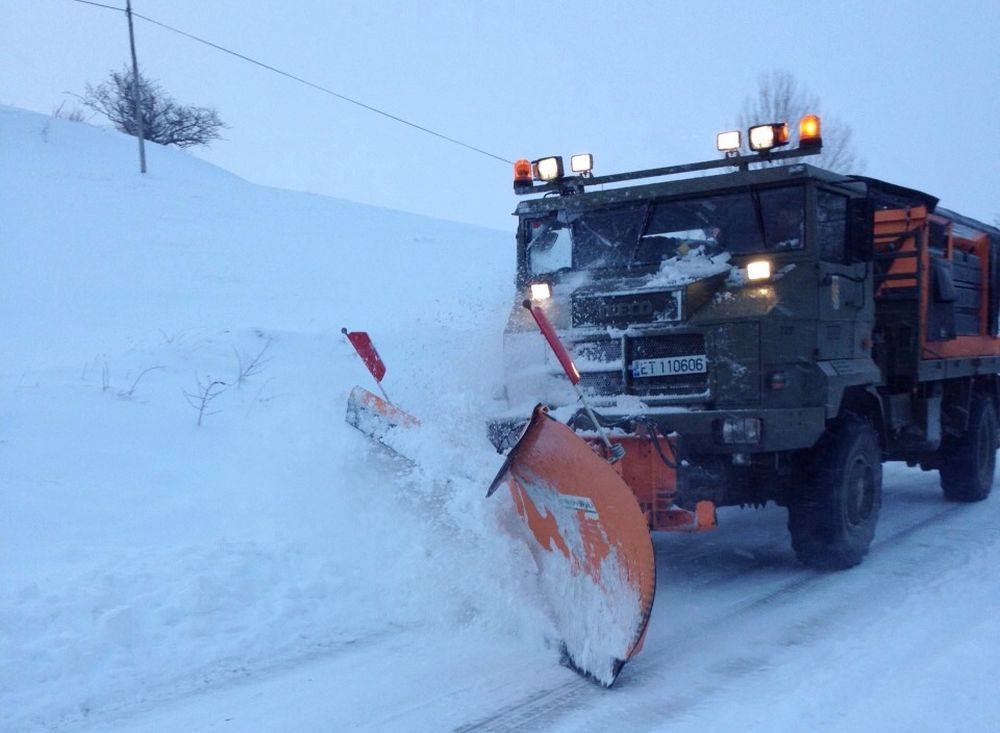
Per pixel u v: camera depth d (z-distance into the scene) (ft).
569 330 21.59
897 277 26.78
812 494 21.43
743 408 19.61
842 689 14.26
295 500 22.52
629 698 14.28
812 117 21.56
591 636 15.14
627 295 20.97
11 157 100.12
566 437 15.11
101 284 57.06
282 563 19.85
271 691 14.64
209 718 13.67
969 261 31.83
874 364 24.03
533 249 24.40
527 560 16.93
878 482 23.07
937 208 29.35
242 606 17.93
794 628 17.60
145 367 34.04
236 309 53.57
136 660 15.56
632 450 18.35
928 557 23.15
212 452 27.37
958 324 30.55
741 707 13.74
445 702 14.17
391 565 19.19
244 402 31.96
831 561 21.70
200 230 82.74
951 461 31.27
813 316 20.85
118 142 124.47
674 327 20.27
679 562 23.53
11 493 22.21
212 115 176.35
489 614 17.37
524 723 13.38
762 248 21.45
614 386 20.88
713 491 19.97
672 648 16.66
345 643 16.80
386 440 18.90
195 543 20.98
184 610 17.37
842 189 22.50
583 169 24.77
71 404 28.76
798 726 12.92
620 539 14.53
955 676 14.55
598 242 23.41
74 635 15.96
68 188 91.04
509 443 17.62
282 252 79.05
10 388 29.71
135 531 21.58
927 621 17.61
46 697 14.15
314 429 25.31
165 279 61.16
